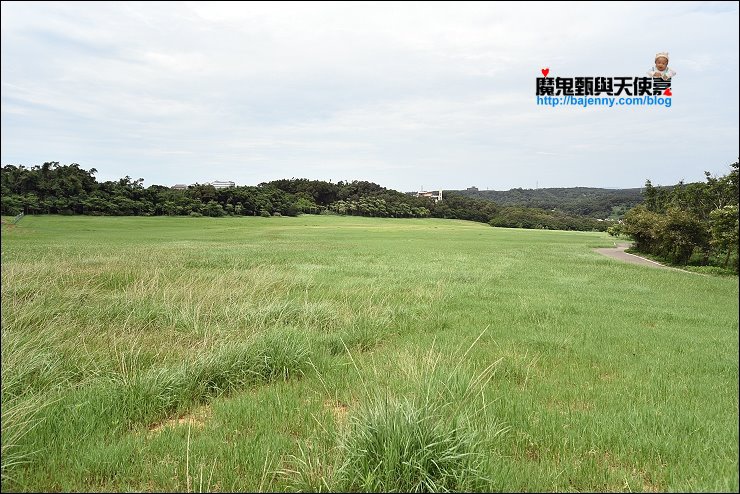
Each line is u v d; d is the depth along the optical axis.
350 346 9.16
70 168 83.81
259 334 8.67
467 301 14.36
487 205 148.00
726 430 5.34
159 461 4.59
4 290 11.42
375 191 154.00
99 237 44.66
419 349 8.77
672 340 9.93
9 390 6.12
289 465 4.61
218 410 5.89
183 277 16.31
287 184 146.62
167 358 7.89
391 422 4.52
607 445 5.02
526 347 9.24
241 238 50.00
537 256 34.97
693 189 37.16
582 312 13.06
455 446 4.31
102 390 6.12
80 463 4.54
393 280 18.73
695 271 27.72
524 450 4.98
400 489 4.14
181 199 97.50
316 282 17.25
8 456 4.47
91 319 10.15
